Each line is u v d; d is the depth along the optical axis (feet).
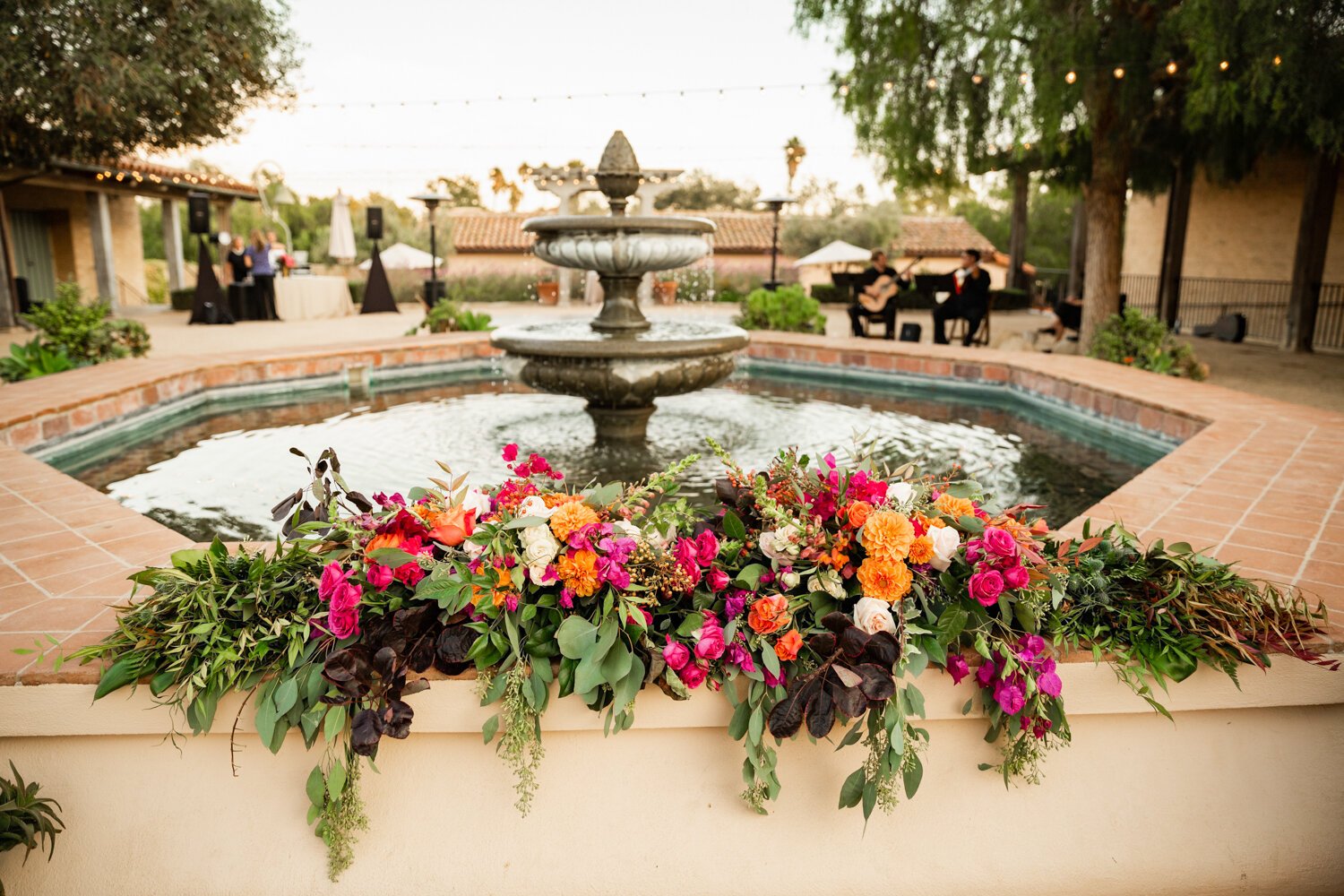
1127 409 19.06
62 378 20.08
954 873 6.14
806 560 5.71
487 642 5.38
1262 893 6.31
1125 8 28.84
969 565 5.68
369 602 5.54
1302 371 30.30
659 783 5.92
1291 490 11.28
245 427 19.48
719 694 5.70
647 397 16.65
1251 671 5.96
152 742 5.72
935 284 35.60
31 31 30.45
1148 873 6.22
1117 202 32.12
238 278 46.83
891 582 5.38
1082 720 6.07
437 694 5.58
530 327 18.98
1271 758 6.20
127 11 32.32
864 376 27.84
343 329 42.19
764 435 18.62
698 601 5.63
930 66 31.99
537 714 5.41
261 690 5.53
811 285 71.41
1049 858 6.17
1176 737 6.14
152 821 5.79
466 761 5.80
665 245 16.90
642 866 5.97
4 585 7.65
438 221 84.48
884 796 5.58
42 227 58.29
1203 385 20.51
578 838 5.92
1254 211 46.55
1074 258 52.06
